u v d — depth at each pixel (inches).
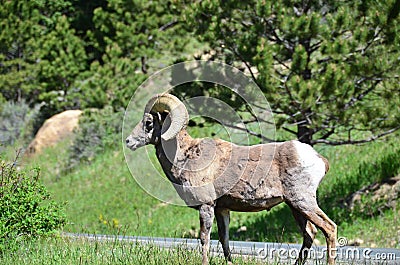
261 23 1350.9
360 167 1512.1
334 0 1370.6
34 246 958.4
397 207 1327.5
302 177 773.9
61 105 2482.8
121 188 1855.3
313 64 1304.1
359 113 1300.4
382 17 1268.5
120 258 860.0
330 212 1385.3
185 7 1496.1
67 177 2057.1
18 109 2650.1
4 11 2726.4
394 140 1611.7
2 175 1021.2
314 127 1301.7
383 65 1267.2
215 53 1464.1
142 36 2212.1
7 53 2795.3
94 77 2182.6
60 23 2578.7
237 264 818.8
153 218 1641.2
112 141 2176.4
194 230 1456.7
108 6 2386.8
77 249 915.4
